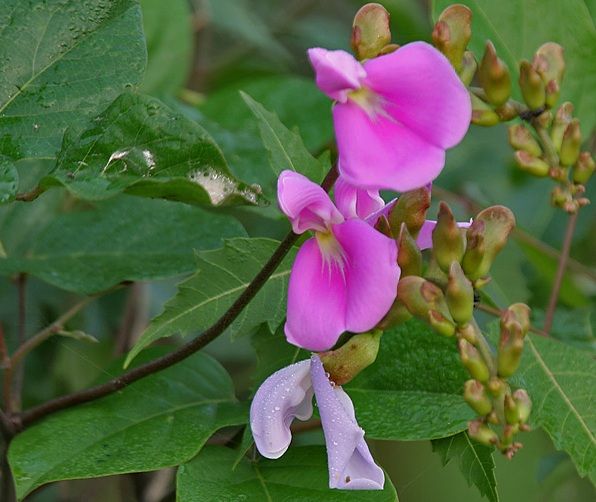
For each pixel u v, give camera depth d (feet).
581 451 1.94
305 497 1.88
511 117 1.80
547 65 1.80
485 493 1.92
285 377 1.78
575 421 1.95
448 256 1.76
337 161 1.76
